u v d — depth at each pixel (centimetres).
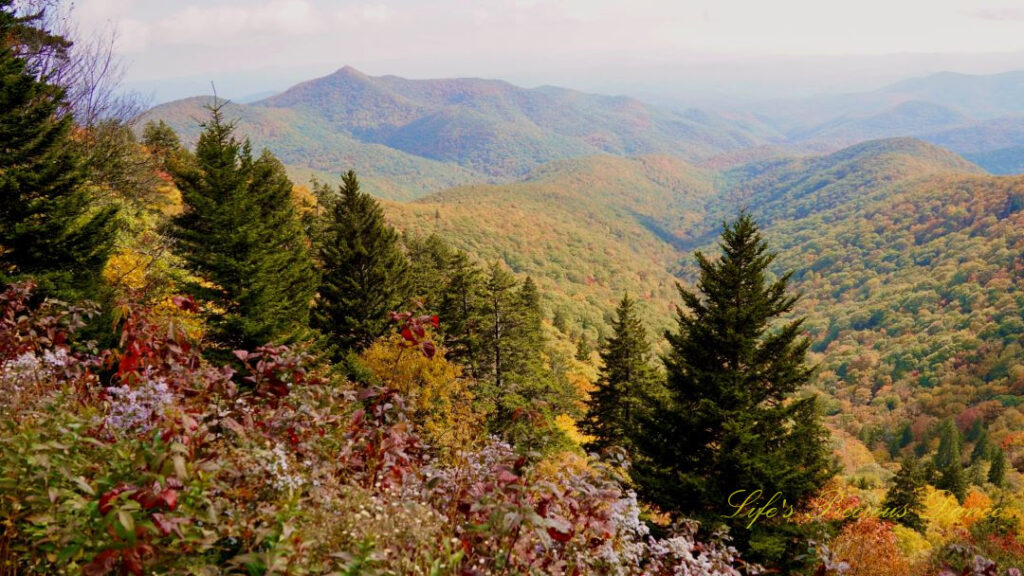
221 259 1714
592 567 455
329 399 539
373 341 2531
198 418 412
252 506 363
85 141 2159
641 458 1481
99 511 268
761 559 1163
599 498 472
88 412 407
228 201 1766
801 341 1412
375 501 392
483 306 2756
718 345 1446
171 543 291
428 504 452
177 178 1814
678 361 1502
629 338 2620
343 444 528
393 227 2850
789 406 1396
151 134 5297
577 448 2369
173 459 268
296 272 2152
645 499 1360
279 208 2650
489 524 358
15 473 305
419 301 577
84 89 2155
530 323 3028
